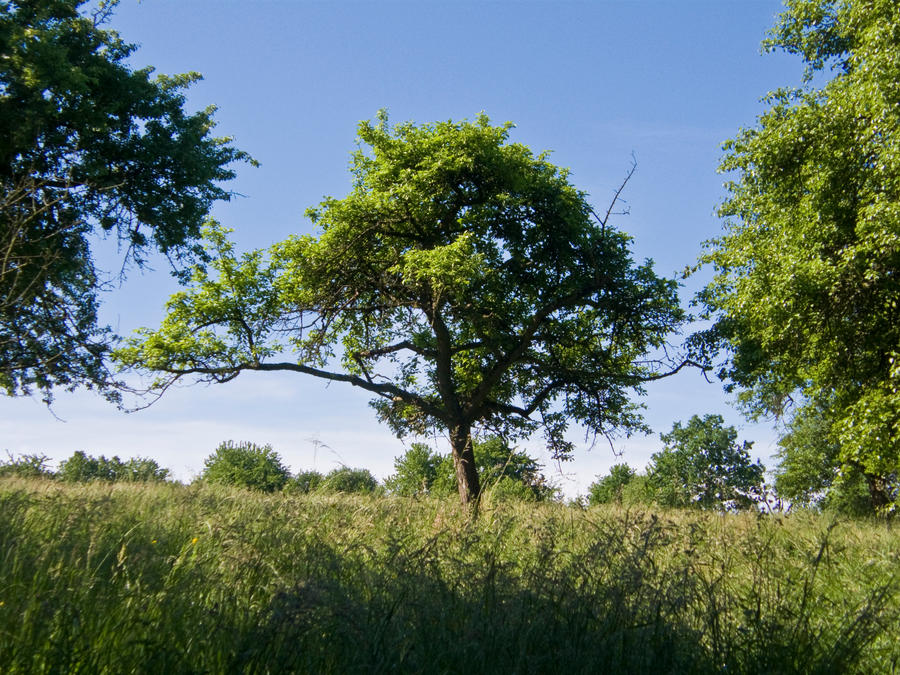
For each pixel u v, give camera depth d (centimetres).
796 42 1917
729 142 1878
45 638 287
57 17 1870
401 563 434
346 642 309
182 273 2098
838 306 1527
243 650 291
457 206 2083
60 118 1712
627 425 2162
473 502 858
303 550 490
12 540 418
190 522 621
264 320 2080
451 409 2052
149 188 1964
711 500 784
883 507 1571
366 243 2067
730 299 1895
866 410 1489
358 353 2214
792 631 377
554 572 427
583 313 2125
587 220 2036
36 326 998
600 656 328
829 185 1527
